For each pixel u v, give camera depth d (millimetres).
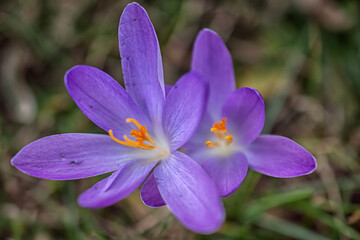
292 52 320
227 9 335
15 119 322
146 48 248
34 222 297
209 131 260
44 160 244
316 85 317
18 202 305
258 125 246
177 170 240
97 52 331
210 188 230
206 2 336
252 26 334
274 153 247
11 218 296
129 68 251
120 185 243
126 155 252
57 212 296
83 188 303
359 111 309
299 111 317
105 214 298
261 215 286
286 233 279
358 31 319
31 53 331
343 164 300
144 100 252
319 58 320
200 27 335
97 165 249
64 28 335
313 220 289
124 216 297
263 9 334
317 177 299
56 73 330
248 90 243
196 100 231
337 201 287
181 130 240
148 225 292
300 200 276
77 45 333
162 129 250
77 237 287
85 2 336
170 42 331
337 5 323
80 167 247
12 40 333
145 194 241
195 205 231
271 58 325
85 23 335
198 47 258
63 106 321
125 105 251
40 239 295
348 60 313
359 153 302
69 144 248
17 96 325
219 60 258
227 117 256
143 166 248
